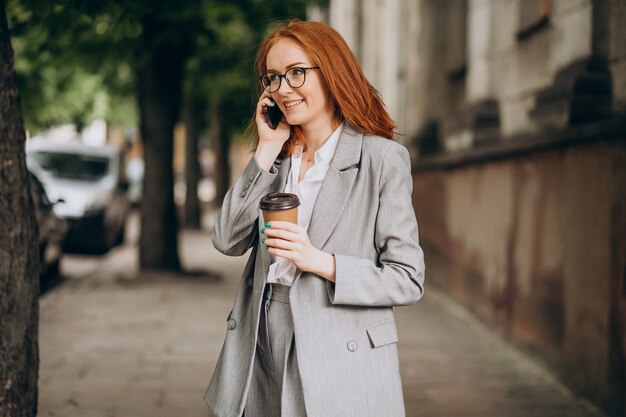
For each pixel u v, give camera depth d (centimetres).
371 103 224
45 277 952
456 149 826
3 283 308
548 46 572
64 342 609
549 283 532
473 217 749
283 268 220
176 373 517
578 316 479
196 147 1836
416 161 1026
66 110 1736
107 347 592
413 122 1061
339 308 215
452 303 816
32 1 509
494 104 727
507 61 677
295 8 1030
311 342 212
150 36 858
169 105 994
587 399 461
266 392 228
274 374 223
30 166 1260
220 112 2175
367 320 216
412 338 642
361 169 219
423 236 996
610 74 455
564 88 520
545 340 539
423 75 1006
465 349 602
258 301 222
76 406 443
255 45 299
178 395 467
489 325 681
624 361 413
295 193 226
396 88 1126
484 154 679
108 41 945
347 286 206
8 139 311
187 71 1289
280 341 220
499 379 513
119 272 1032
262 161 227
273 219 204
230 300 813
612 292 429
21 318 317
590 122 481
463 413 438
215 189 2225
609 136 432
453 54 880
